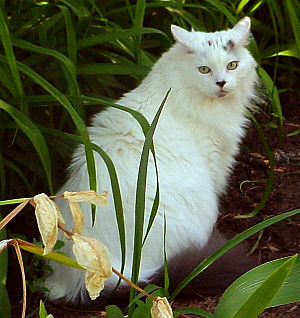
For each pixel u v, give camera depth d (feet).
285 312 11.11
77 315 11.73
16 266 13.28
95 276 5.45
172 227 12.49
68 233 5.41
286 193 16.38
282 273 6.70
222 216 15.71
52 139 14.14
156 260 12.39
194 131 13.66
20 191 14.30
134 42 14.17
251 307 6.95
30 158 14.15
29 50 13.35
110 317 9.11
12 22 14.33
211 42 13.15
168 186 12.64
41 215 5.30
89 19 14.37
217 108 13.75
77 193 5.61
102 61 15.93
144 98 13.55
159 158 12.89
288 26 18.95
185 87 13.43
